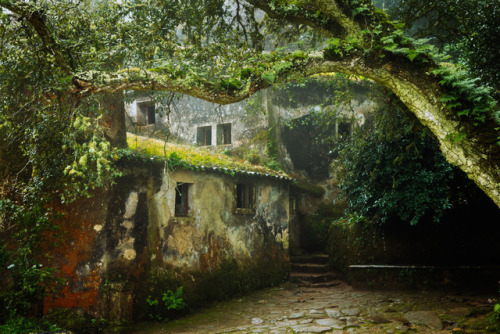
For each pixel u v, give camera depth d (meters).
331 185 14.27
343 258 11.63
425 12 7.46
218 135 14.98
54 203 7.59
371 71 5.12
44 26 4.69
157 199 8.52
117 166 7.77
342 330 6.72
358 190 10.03
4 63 5.31
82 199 7.69
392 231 10.36
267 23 8.19
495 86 6.71
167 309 8.16
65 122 5.25
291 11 6.12
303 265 12.42
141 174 8.24
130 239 7.84
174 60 5.50
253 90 5.10
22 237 6.20
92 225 7.55
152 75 4.97
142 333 7.18
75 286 7.50
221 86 5.03
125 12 6.10
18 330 5.00
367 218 10.81
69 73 4.83
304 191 14.35
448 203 8.23
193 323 7.79
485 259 9.08
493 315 5.95
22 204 6.36
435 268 9.43
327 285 11.16
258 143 14.14
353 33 5.46
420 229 9.95
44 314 7.54
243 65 5.85
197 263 9.16
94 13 5.93
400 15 7.68
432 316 6.93
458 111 4.64
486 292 8.48
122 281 7.51
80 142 7.16
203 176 9.73
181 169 9.15
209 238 9.61
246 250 10.66
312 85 14.52
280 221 12.07
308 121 14.41
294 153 14.53
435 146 8.22
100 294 7.24
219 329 7.24
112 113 8.02
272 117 14.34
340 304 8.74
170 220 8.72
